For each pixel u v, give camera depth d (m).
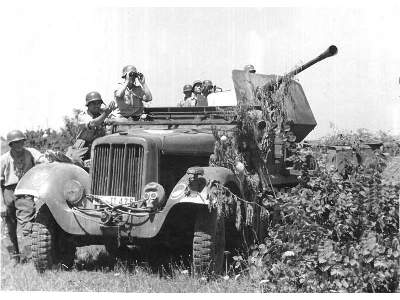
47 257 6.34
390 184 5.89
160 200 6.03
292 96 8.27
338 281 5.45
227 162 6.62
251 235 6.84
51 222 6.42
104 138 6.39
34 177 6.44
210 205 5.76
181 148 6.55
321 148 7.29
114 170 6.33
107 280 5.96
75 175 6.54
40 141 10.86
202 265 5.87
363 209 5.86
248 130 6.96
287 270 5.57
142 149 6.27
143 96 7.95
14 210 7.43
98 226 6.16
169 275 6.16
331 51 7.54
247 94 7.70
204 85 9.88
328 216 6.00
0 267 6.67
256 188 6.74
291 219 6.02
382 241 5.54
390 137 8.75
